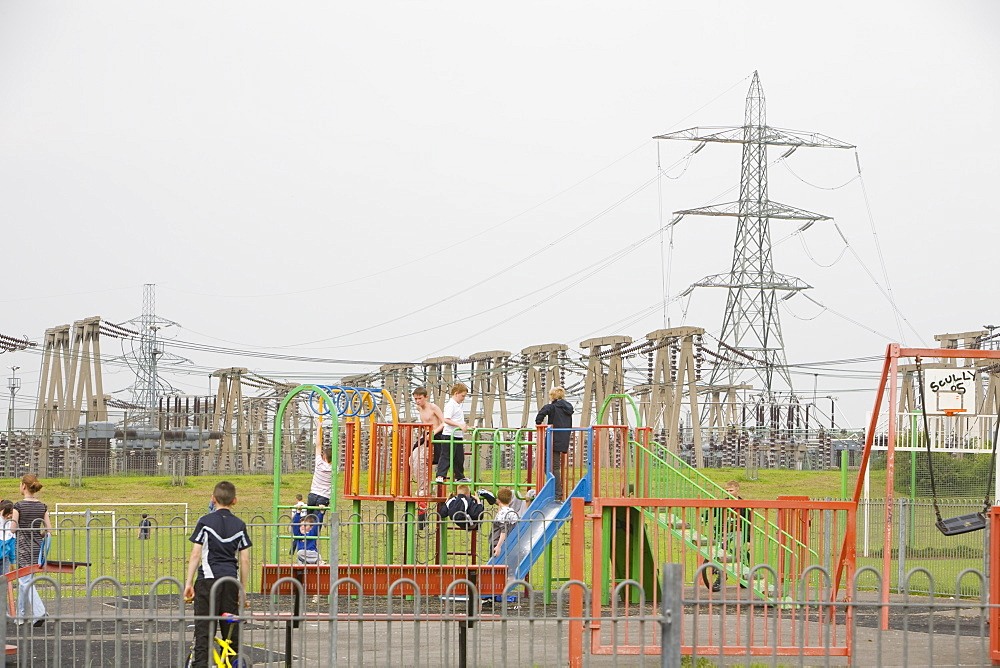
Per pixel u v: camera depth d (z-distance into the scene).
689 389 60.81
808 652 11.30
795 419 73.75
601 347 62.88
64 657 12.48
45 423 67.44
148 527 17.36
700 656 11.68
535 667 11.64
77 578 20.97
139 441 71.50
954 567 22.70
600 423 19.44
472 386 69.94
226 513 10.89
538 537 16.97
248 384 74.62
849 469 63.97
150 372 79.38
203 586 10.67
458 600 16.38
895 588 20.28
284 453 72.94
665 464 18.17
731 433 71.38
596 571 11.39
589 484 17.41
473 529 17.14
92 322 74.56
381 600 17.70
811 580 16.98
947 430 30.17
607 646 11.30
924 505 22.66
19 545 14.95
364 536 20.69
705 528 19.59
